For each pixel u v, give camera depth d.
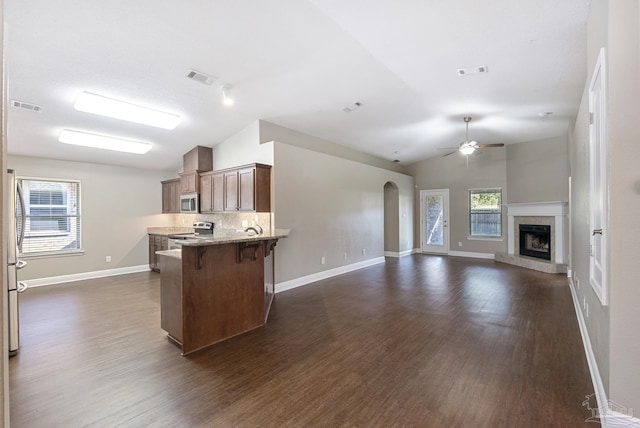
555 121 5.59
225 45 3.14
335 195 6.02
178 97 4.02
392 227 8.52
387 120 5.55
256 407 2.02
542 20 2.69
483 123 5.81
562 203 6.17
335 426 1.84
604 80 1.87
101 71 3.29
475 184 8.20
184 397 2.13
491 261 7.54
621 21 1.69
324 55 3.44
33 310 4.03
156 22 2.74
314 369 2.50
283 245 4.91
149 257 6.72
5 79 0.82
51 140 4.72
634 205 1.67
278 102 4.50
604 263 1.91
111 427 1.84
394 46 3.21
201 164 5.79
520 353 2.74
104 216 6.15
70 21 2.62
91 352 2.83
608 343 1.79
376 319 3.61
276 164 4.81
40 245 5.43
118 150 5.46
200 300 2.91
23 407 2.03
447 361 2.61
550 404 2.02
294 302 4.29
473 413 1.94
